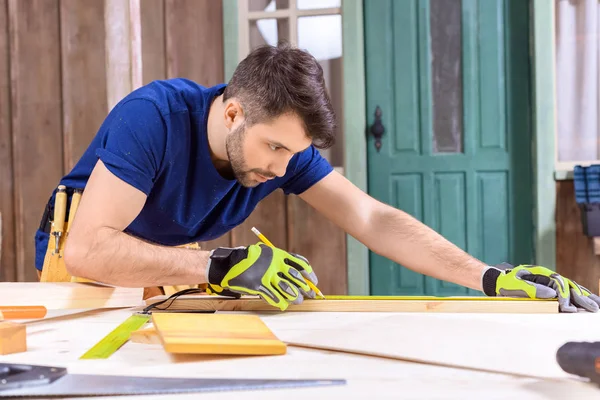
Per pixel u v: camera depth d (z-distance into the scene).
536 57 3.22
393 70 3.39
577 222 3.22
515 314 1.13
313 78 1.18
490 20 3.33
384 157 3.42
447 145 3.39
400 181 3.42
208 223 1.62
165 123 1.35
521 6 3.30
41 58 3.40
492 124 3.35
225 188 1.50
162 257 1.22
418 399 0.62
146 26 3.37
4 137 3.45
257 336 0.86
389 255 1.51
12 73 3.41
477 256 3.38
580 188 3.10
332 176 1.60
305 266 1.21
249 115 1.21
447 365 0.76
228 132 1.28
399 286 3.39
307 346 0.86
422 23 3.36
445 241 1.46
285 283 1.15
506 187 3.36
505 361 0.76
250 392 0.65
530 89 3.31
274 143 1.21
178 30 3.38
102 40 3.36
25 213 3.45
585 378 0.68
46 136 3.42
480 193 3.37
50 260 1.59
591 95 3.27
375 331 0.95
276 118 1.17
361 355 0.82
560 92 3.30
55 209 1.60
